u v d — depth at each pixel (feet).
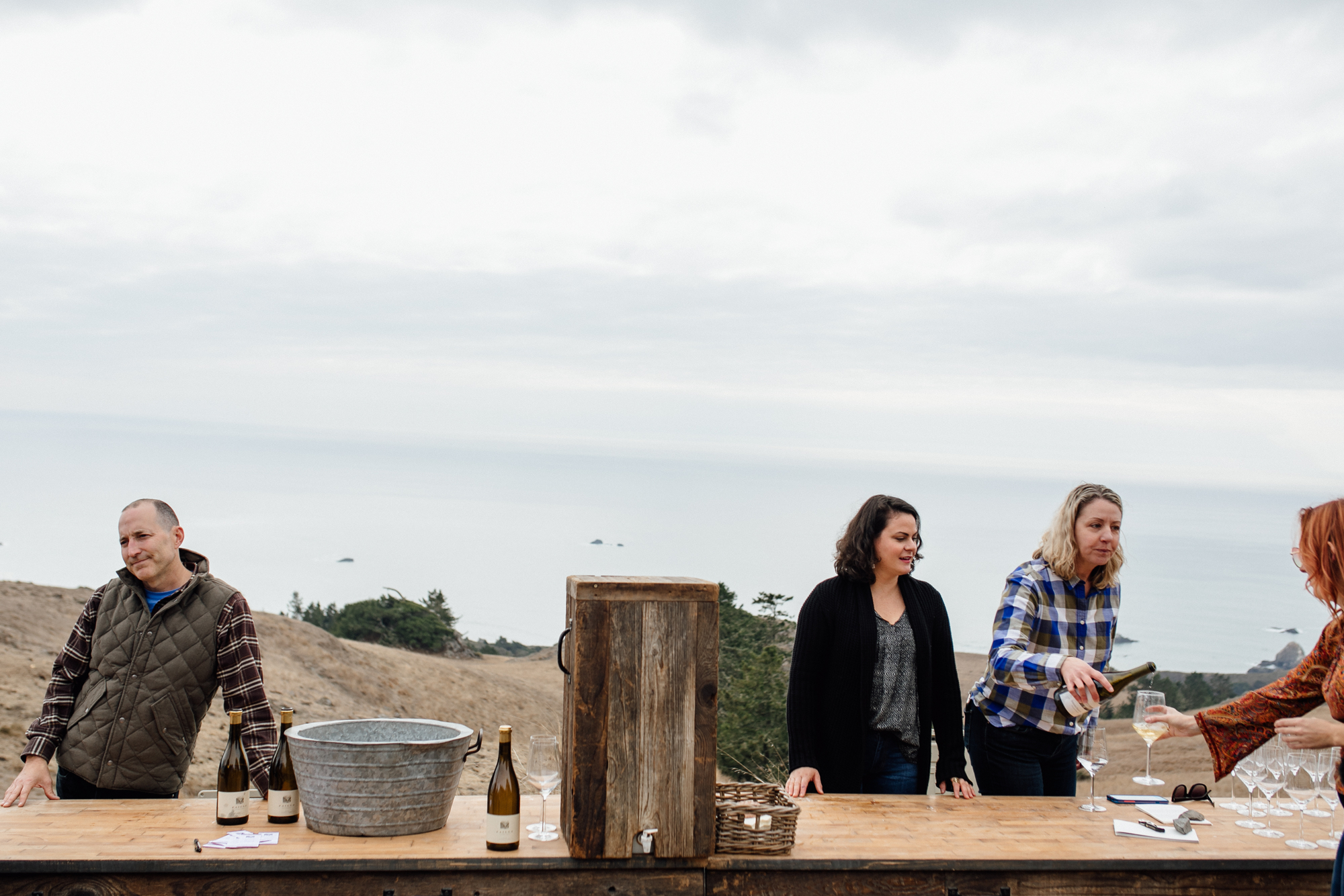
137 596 10.79
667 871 8.04
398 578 396.16
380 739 9.32
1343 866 7.78
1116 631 11.71
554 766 8.21
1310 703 8.43
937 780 11.16
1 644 36.27
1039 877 8.38
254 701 10.55
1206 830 9.53
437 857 7.72
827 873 8.23
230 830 8.35
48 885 7.38
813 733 11.28
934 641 11.48
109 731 10.47
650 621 7.97
